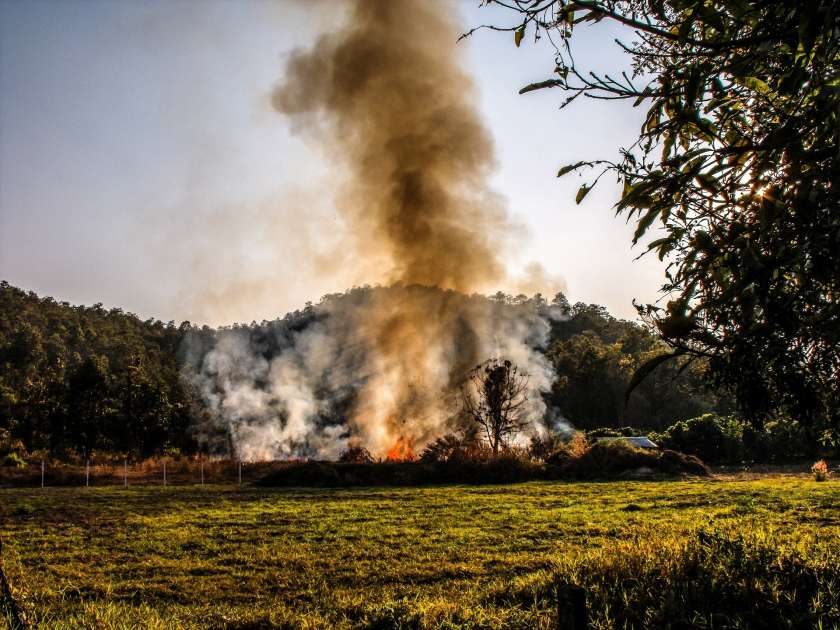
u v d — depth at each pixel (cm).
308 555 1193
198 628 747
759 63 354
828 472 2912
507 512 1698
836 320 321
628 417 5556
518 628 648
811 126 319
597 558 843
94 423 4109
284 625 750
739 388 339
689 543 819
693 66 350
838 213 313
